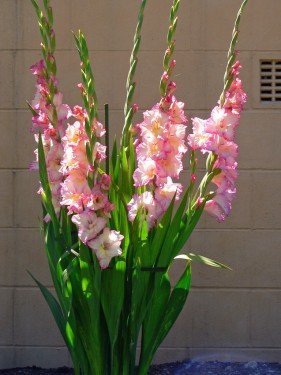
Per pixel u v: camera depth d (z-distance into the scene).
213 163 2.06
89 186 1.98
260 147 2.99
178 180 2.95
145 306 2.07
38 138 2.11
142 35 2.98
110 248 1.98
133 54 2.09
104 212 1.99
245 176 2.99
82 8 2.99
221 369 2.96
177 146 2.01
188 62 2.99
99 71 2.99
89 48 2.99
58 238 2.10
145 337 2.14
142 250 2.04
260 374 2.91
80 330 2.10
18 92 2.99
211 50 2.99
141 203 2.02
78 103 2.99
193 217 2.08
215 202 2.08
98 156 1.98
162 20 2.98
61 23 2.99
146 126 2.00
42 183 2.07
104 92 2.99
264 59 2.99
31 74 2.99
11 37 2.99
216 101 2.99
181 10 2.99
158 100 2.98
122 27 2.99
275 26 2.99
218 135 2.02
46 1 2.09
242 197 2.99
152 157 1.99
